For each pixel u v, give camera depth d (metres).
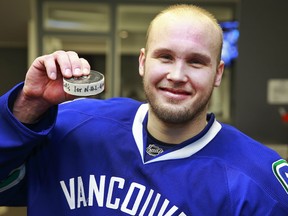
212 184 0.95
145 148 1.03
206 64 0.96
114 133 1.08
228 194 0.92
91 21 5.01
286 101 4.70
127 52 5.61
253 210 0.90
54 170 1.06
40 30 4.91
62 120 1.11
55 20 4.94
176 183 0.96
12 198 1.10
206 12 1.01
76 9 4.94
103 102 1.19
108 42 5.04
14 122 0.91
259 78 4.71
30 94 0.92
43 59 0.92
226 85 5.07
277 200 0.92
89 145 1.06
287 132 4.70
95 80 0.91
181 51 0.94
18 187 1.07
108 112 1.14
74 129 1.10
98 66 5.24
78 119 1.12
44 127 0.97
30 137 0.93
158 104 0.97
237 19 4.96
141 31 5.43
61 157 1.07
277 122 4.72
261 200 0.91
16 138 0.92
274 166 0.99
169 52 0.95
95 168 1.03
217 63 1.00
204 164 0.98
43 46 4.94
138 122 1.09
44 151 1.08
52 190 1.04
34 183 1.06
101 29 5.02
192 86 0.95
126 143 1.05
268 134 4.71
